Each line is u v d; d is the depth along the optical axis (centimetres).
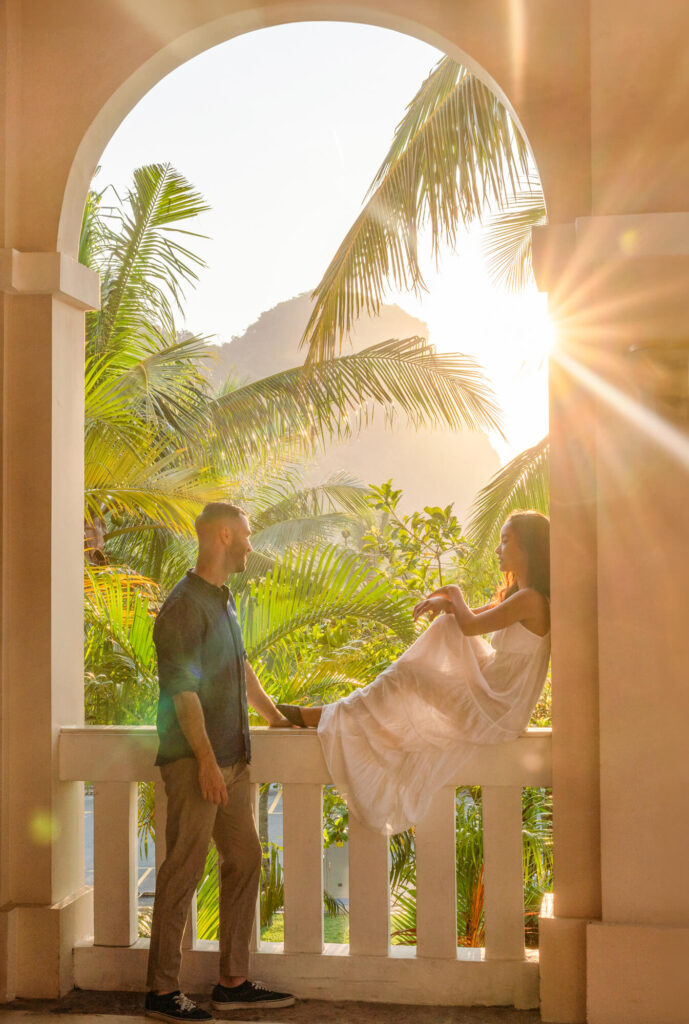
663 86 360
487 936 384
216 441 1134
